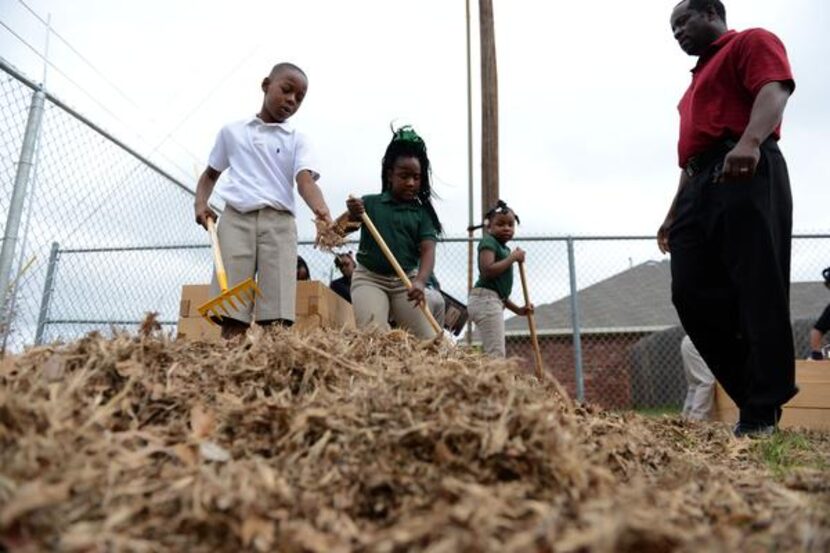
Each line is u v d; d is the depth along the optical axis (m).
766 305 2.65
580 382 6.26
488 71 8.12
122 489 1.22
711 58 3.03
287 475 1.39
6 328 3.43
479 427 1.45
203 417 1.63
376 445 1.46
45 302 4.90
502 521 1.14
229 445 1.54
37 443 1.27
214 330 4.02
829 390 4.51
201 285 4.11
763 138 2.63
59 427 1.37
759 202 2.69
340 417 1.57
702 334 3.07
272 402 1.72
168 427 1.61
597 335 11.02
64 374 1.73
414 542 1.11
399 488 1.34
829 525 1.30
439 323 4.38
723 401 5.34
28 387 1.62
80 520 1.13
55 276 4.96
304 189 3.47
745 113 2.83
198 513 1.15
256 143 3.51
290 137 3.61
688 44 3.18
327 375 1.92
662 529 1.07
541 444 1.42
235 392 1.83
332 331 2.42
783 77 2.69
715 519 1.37
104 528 1.10
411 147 3.95
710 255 2.95
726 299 2.94
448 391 1.61
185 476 1.32
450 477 1.35
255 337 2.09
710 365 3.12
